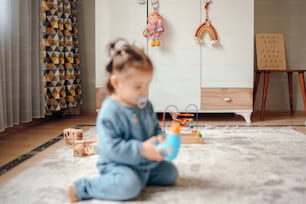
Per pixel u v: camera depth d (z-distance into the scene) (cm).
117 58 116
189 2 283
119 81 115
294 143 203
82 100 346
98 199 114
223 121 298
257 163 158
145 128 122
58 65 291
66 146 196
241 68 288
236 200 113
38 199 114
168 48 286
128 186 111
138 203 111
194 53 287
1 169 151
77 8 342
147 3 284
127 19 285
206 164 157
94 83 347
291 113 340
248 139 215
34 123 281
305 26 348
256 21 346
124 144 112
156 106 291
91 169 148
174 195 118
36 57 261
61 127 266
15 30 230
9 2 221
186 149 187
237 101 291
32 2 260
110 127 115
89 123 287
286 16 347
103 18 285
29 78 248
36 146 197
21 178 136
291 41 349
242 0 283
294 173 143
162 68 288
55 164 156
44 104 271
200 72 288
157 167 125
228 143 203
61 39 298
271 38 343
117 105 117
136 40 286
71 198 112
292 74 351
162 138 115
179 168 150
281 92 353
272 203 110
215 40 283
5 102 216
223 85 290
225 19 284
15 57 231
